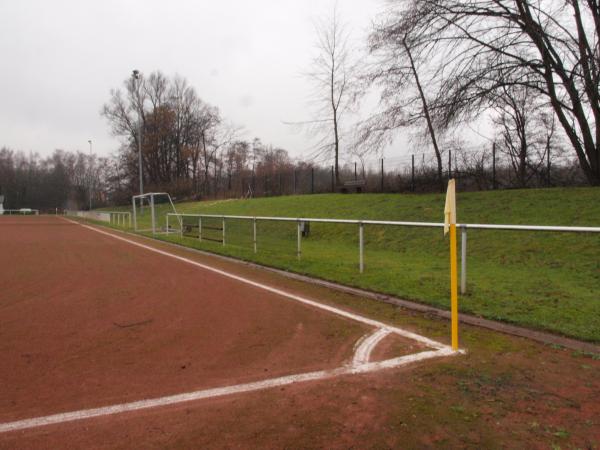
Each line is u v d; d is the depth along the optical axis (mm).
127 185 61938
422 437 2879
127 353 4609
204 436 2912
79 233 24266
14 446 2816
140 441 2859
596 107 14148
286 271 9891
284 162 50000
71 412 3275
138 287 8234
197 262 11750
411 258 11000
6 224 36406
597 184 15305
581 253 9273
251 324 5656
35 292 7809
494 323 5457
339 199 22203
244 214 24719
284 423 3078
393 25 17016
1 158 95438
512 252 10227
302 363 4246
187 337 5148
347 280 8305
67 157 97375
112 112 59594
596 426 3002
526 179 20969
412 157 23062
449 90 15453
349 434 2922
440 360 4266
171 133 59031
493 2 15125
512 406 3299
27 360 4414
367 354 4465
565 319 5328
